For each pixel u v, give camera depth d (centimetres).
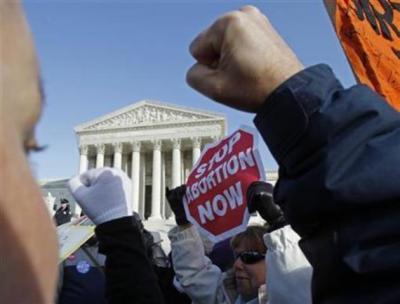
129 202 306
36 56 65
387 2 318
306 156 124
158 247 697
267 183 361
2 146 56
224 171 417
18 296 54
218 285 505
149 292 280
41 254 58
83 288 362
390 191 116
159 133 7625
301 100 126
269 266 318
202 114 7638
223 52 128
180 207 516
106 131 7781
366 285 116
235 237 450
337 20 286
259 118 132
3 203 55
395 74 304
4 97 58
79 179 314
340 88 132
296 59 134
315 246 126
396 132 123
